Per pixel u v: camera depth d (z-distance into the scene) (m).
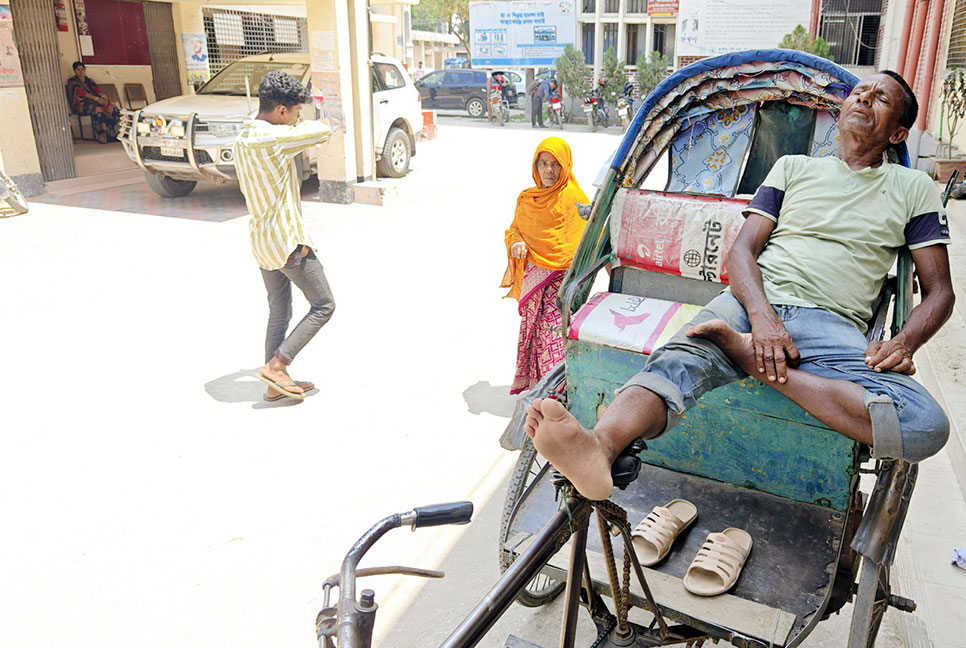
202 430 4.36
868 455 2.35
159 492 3.73
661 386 1.99
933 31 11.77
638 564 1.92
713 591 2.08
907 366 2.16
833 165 2.53
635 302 2.90
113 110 14.76
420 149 16.84
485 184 12.30
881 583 2.30
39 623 2.86
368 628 1.39
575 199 4.08
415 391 4.88
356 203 10.74
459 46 48.19
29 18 10.92
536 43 26.53
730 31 21.89
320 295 4.58
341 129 10.43
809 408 2.15
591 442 1.65
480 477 3.88
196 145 9.60
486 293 6.80
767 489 2.49
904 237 2.46
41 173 10.85
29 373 5.07
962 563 3.04
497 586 1.56
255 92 10.80
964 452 3.58
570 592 1.77
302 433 4.33
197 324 6.01
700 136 3.12
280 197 4.33
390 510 3.58
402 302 6.55
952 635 2.68
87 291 6.73
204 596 3.02
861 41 21.39
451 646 1.45
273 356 4.69
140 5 15.12
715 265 2.88
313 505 3.63
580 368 2.75
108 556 3.25
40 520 3.49
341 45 10.17
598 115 22.47
